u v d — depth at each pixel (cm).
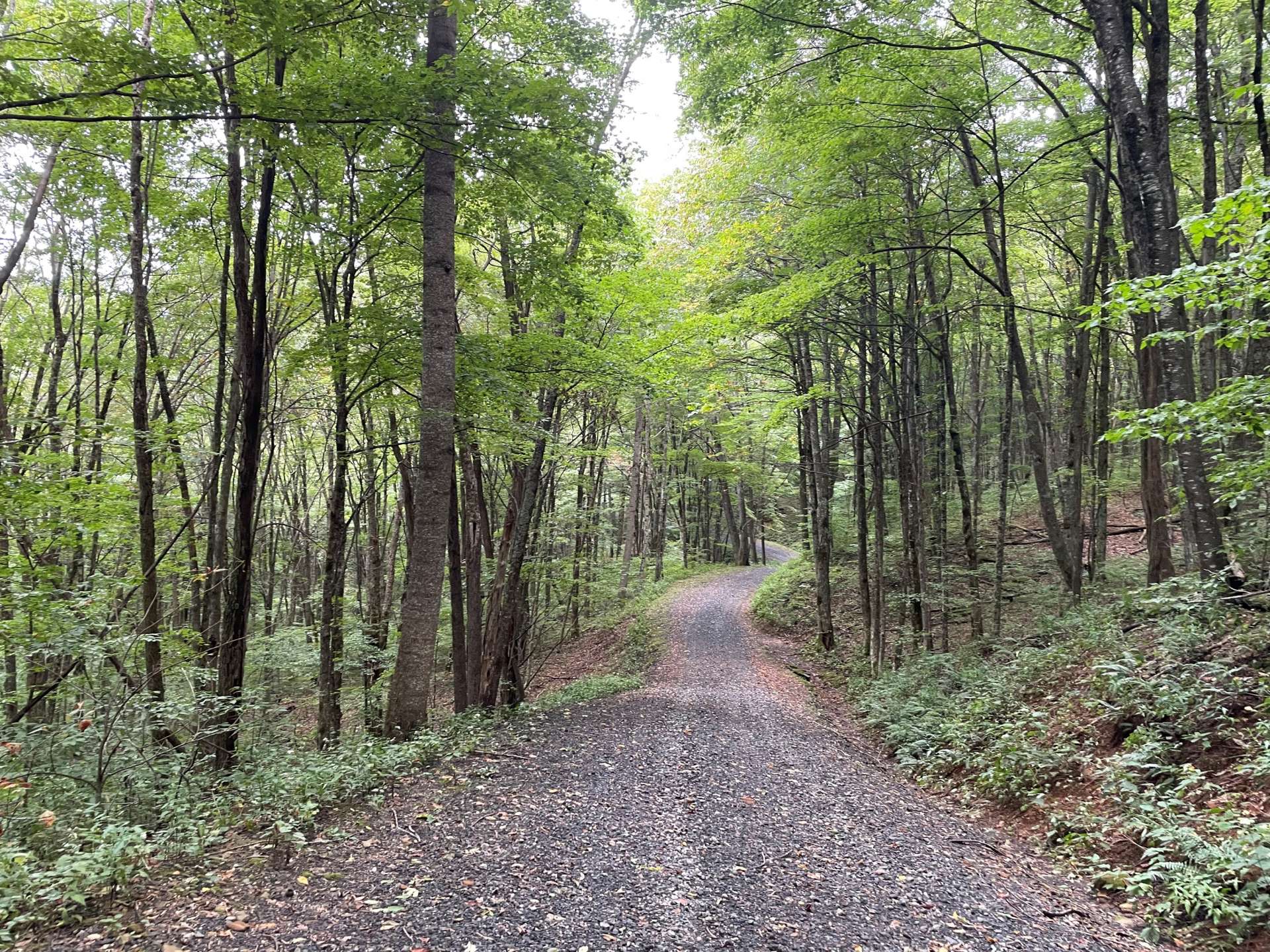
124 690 705
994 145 1097
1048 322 1677
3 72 540
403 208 1020
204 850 490
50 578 745
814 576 2469
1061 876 507
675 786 682
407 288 1152
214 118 556
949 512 2144
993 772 710
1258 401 502
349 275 1012
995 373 2491
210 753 821
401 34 747
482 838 509
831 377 1770
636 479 2914
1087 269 1198
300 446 1719
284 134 695
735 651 1959
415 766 698
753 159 1378
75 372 1464
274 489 2192
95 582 731
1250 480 545
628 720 1035
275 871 448
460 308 1524
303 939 362
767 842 540
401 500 1836
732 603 2670
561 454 1327
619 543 3734
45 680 947
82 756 716
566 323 1236
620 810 595
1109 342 1405
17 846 473
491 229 1175
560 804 600
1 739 669
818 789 720
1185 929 405
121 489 924
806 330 1449
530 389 1149
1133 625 838
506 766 726
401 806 580
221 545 1094
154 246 1202
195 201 1142
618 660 2102
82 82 570
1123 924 421
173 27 906
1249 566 809
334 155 1004
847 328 1516
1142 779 573
